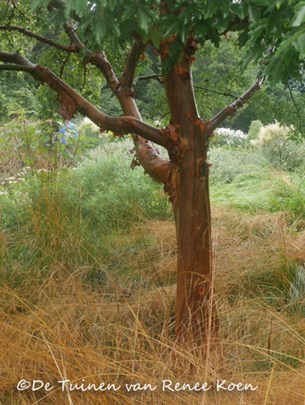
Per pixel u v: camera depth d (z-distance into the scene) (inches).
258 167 305.0
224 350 116.3
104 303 140.9
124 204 214.4
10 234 187.5
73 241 178.5
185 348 113.7
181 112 113.9
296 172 309.0
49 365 102.5
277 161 330.6
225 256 175.3
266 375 109.7
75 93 119.5
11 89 436.5
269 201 240.7
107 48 154.0
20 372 104.3
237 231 203.0
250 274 162.2
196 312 116.1
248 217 213.8
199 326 115.7
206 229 116.6
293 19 58.2
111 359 104.0
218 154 338.3
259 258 171.3
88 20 71.9
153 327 133.8
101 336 123.3
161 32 81.4
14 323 123.1
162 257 174.2
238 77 162.6
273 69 66.4
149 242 189.6
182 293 117.0
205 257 116.8
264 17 74.3
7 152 282.7
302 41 56.2
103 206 210.4
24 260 169.8
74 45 138.0
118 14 75.8
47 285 146.0
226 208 232.2
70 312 130.5
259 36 72.1
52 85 119.9
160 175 120.9
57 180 219.8
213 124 120.2
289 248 179.3
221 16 77.9
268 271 164.2
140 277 165.8
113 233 199.9
